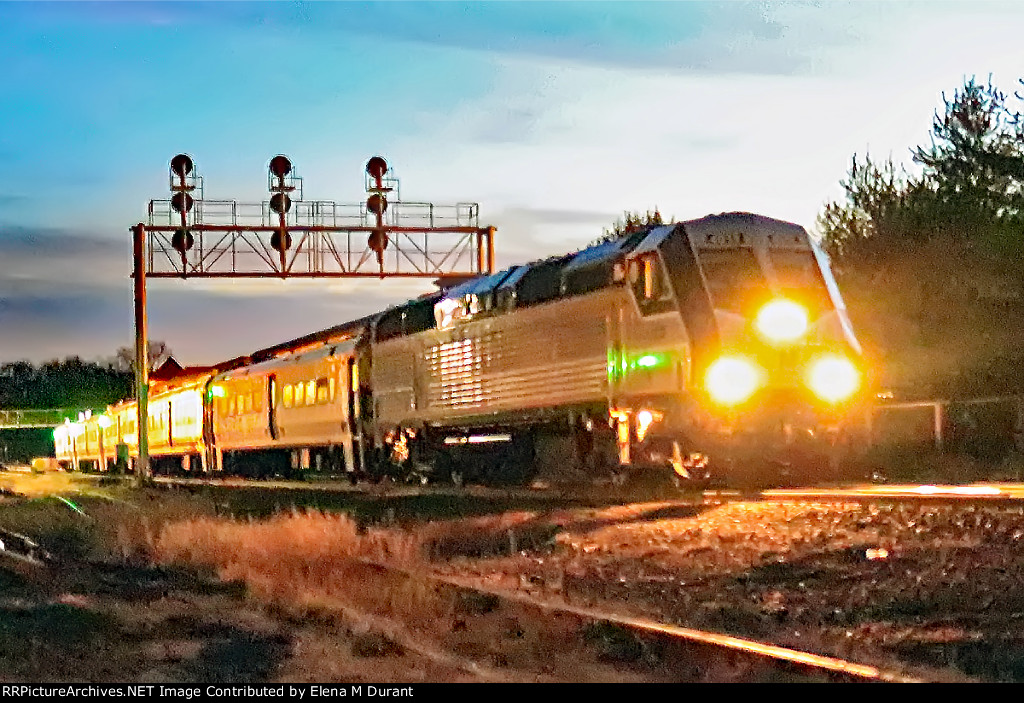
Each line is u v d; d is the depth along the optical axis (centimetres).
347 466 3441
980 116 3659
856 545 1506
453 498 2564
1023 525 1491
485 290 2811
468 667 1029
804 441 2192
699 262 2191
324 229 3819
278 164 3803
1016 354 3247
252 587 1555
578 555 1711
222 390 4425
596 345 2391
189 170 3809
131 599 1520
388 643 1145
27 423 9731
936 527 1554
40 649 1173
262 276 3803
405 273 3856
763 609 1234
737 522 1772
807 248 2300
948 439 2892
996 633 1056
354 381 3384
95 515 2886
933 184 3738
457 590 1407
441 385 2984
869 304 3684
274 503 2964
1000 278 3419
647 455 2277
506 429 2777
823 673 912
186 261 3809
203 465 4584
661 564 1557
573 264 2508
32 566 1867
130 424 5825
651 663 1021
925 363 3425
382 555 1877
